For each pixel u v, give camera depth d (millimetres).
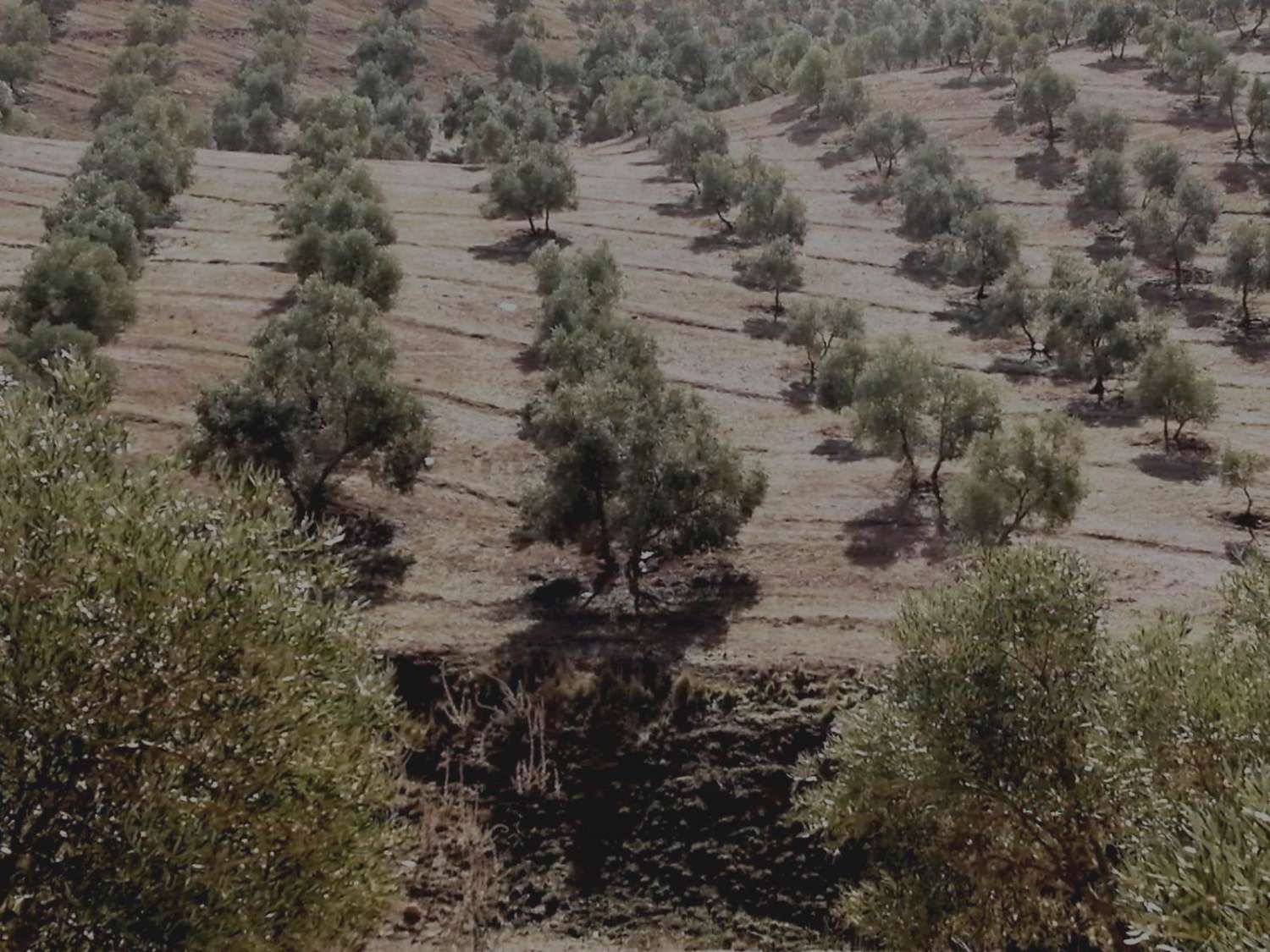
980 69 119000
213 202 80875
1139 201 83250
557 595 34812
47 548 10992
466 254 72812
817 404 54281
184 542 11492
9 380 12758
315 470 39594
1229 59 107062
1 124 109125
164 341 53656
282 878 11594
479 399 50812
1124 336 55031
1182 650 15625
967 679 16562
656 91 127438
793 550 38219
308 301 45688
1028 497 35969
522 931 23750
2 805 10211
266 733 11492
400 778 26078
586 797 26500
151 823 10430
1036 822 16219
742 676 29047
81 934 10016
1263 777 9453
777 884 24688
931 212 82062
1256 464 40781
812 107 117688
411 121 138000
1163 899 9688
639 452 34000
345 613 13547
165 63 142250
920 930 16938
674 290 69062
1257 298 68312
